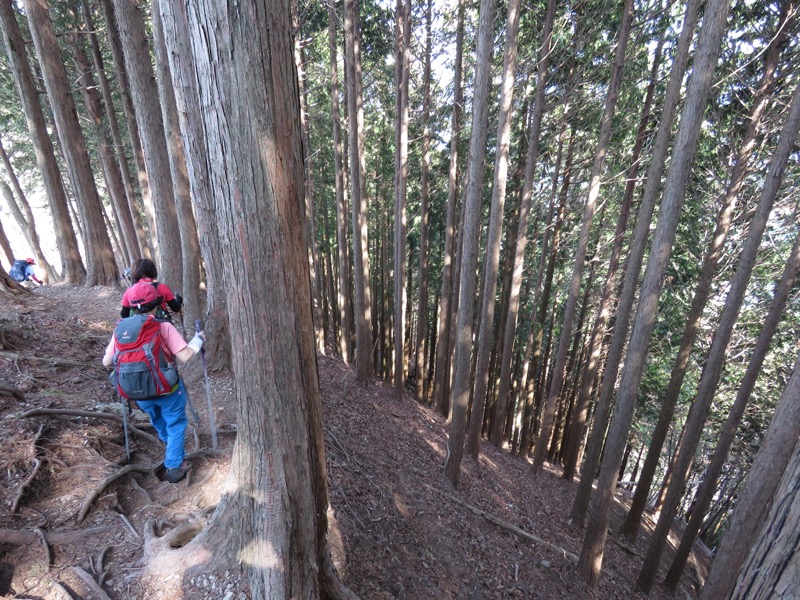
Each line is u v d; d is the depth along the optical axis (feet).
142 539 9.11
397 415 33.73
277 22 5.27
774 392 35.63
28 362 14.38
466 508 23.25
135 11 20.11
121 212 45.39
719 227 23.89
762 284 33.47
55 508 9.35
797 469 3.14
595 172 26.03
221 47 5.07
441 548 17.70
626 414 18.31
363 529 14.46
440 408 42.70
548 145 36.81
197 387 17.17
